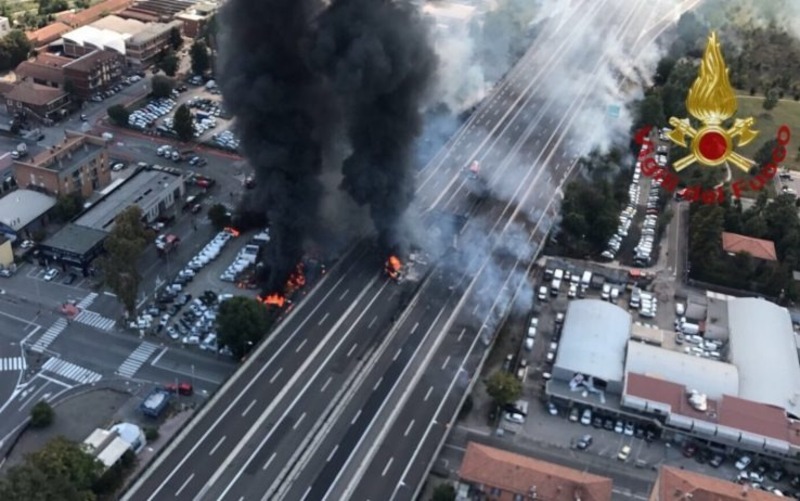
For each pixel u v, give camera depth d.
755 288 139.00
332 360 111.62
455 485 98.12
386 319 120.81
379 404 105.00
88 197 154.12
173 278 135.88
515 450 106.00
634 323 129.25
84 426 107.19
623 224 154.62
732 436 105.12
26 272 135.88
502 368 119.06
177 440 96.75
